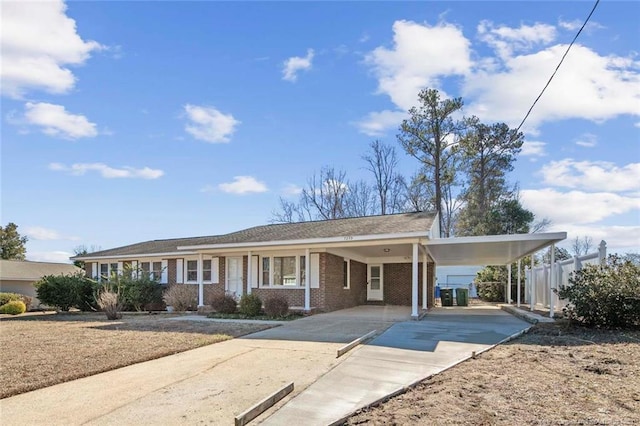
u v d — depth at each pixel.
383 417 5.21
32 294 31.47
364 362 7.88
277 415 5.34
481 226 31.02
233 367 7.71
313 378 6.87
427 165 32.97
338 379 6.80
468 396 5.87
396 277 22.55
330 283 17.88
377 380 6.73
